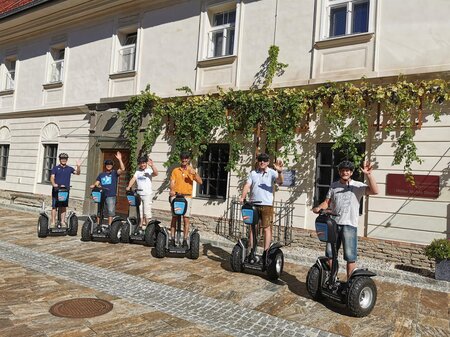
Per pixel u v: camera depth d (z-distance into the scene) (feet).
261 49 33.73
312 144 30.07
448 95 24.76
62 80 50.29
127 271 22.22
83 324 14.67
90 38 47.52
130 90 42.78
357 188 17.56
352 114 27.63
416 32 26.63
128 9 43.70
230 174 34.01
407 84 25.95
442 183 25.02
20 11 50.06
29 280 19.77
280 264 21.03
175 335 14.02
